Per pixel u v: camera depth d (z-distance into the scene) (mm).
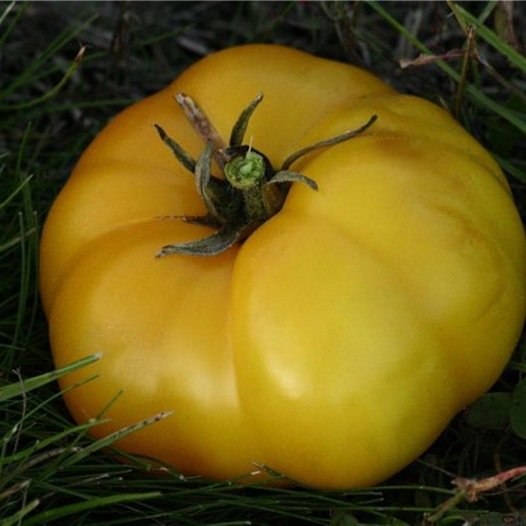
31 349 356
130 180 322
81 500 326
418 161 302
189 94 332
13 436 328
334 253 290
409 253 292
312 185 292
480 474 333
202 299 302
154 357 302
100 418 306
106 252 313
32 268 371
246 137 323
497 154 390
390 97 323
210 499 325
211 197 305
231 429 301
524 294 310
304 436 292
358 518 327
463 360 300
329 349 286
